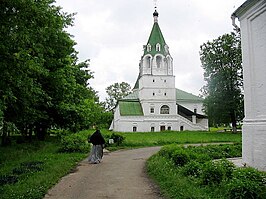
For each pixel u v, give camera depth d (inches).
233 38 1974.7
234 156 697.6
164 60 2790.4
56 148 863.1
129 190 354.9
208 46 2041.1
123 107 2763.3
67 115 1034.1
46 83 805.2
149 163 542.6
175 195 309.1
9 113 660.7
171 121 2726.4
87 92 1305.4
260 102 466.3
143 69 2768.2
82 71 1291.8
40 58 522.3
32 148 906.1
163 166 468.1
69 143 789.9
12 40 415.5
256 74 478.0
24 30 424.2
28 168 488.1
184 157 486.0
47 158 629.6
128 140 1152.8
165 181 374.3
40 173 436.1
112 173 475.5
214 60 1988.2
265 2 450.0
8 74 450.6
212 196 292.8
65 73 868.6
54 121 1085.8
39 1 470.0
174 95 2770.7
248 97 494.6
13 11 403.5
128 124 2662.4
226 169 346.9
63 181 413.1
